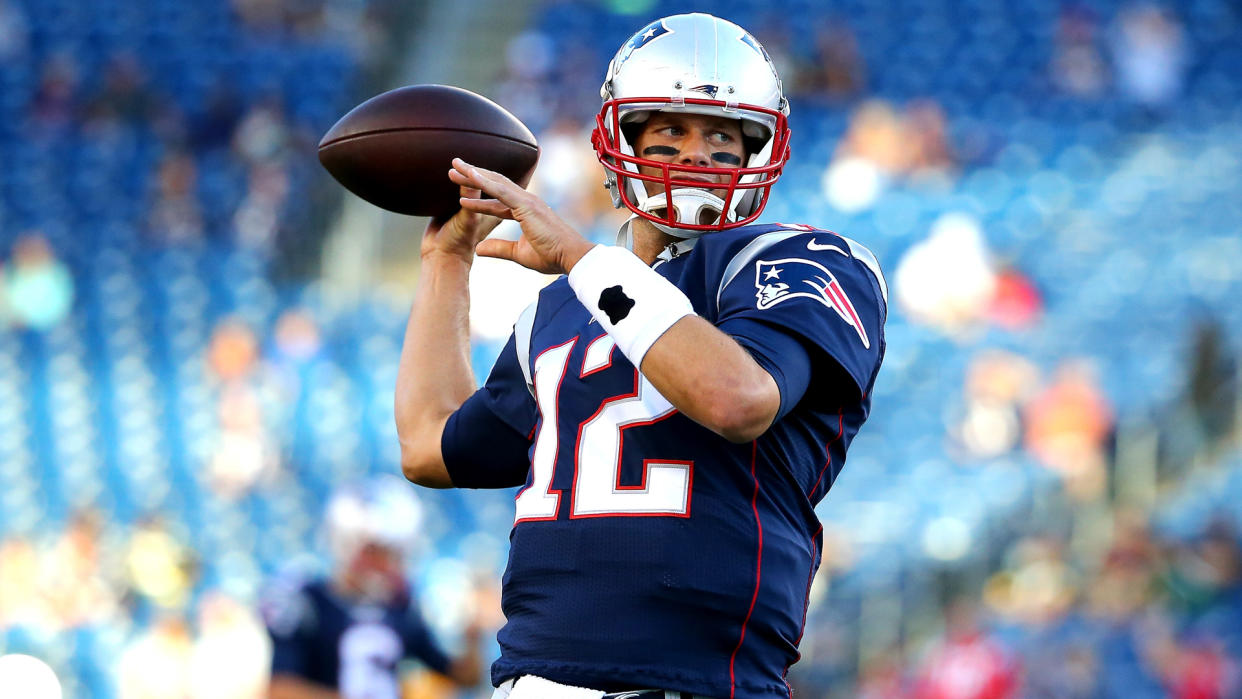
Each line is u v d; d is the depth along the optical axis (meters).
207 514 37.81
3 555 34.62
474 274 37.59
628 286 7.15
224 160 51.09
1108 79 54.22
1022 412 37.53
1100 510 35.69
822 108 52.69
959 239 41.44
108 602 34.00
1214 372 37.78
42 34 56.72
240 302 45.00
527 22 60.47
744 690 7.27
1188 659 30.11
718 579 7.23
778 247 7.71
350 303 45.12
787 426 7.55
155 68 55.94
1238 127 51.91
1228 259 43.56
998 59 56.00
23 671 29.78
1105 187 47.94
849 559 33.91
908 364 39.84
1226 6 57.34
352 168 8.80
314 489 38.16
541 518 7.60
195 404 41.34
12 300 43.81
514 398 8.46
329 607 18.80
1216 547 32.03
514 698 7.49
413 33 60.03
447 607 28.84
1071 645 29.94
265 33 57.44
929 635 33.59
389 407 40.06
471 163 8.73
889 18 57.72
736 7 58.53
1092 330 40.84
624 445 7.45
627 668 7.20
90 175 50.66
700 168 7.96
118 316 44.38
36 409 41.66
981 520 35.56
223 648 29.19
